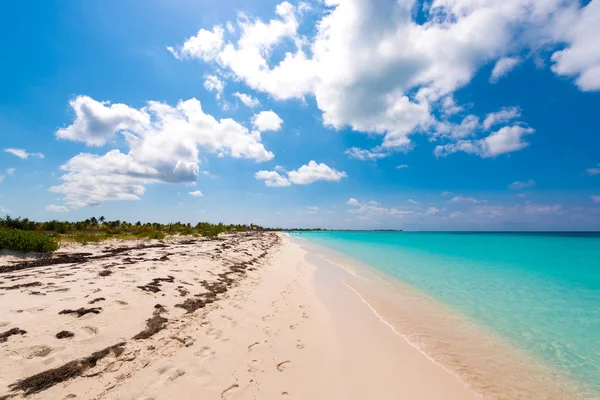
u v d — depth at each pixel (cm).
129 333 553
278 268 1803
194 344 575
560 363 647
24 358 422
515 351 705
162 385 436
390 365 613
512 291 1361
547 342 762
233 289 1027
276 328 754
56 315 555
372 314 963
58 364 427
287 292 1168
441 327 858
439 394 516
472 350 707
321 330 782
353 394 494
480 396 516
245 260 1756
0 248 1294
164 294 785
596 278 1739
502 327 867
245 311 827
